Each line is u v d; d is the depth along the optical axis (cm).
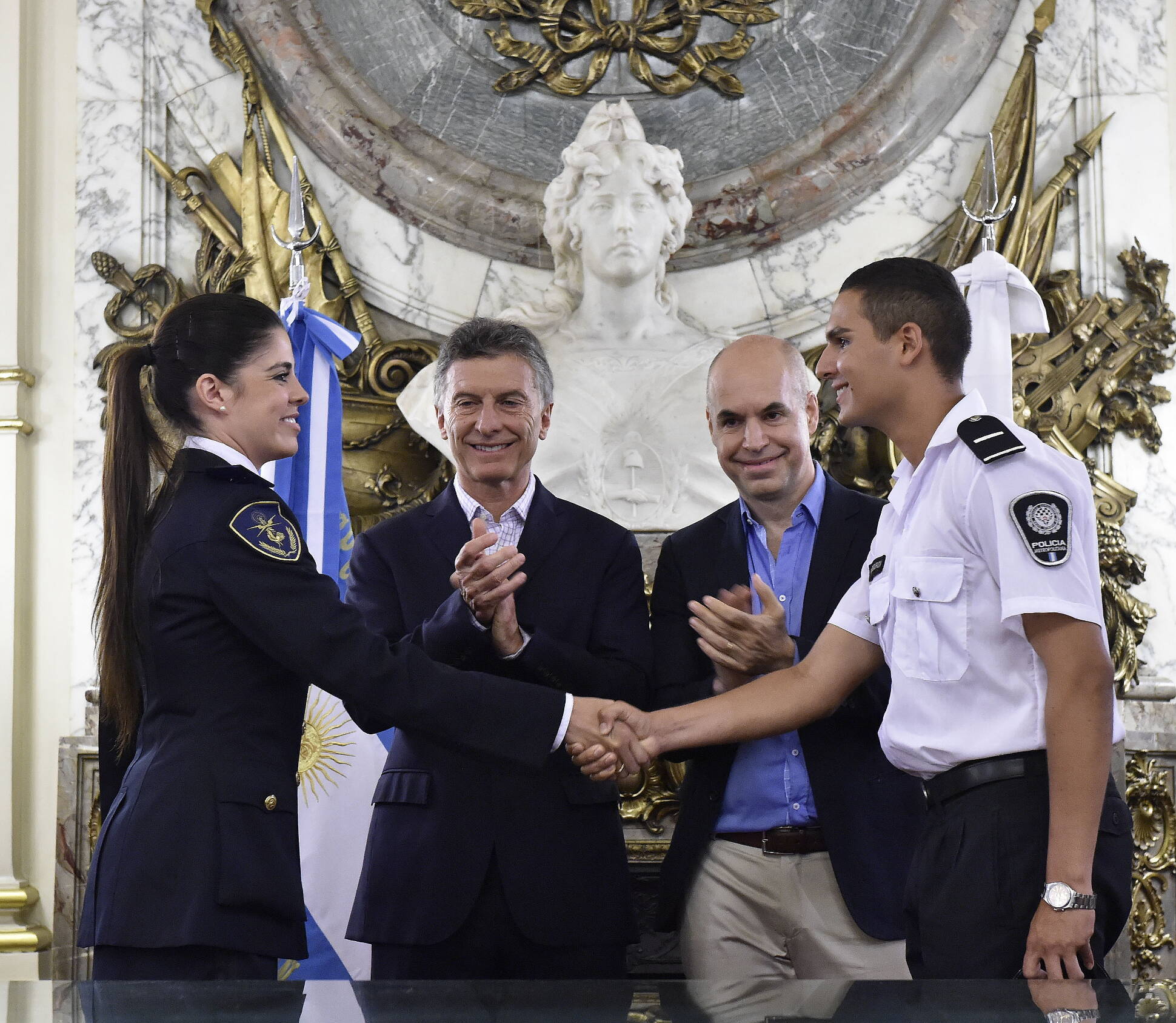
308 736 364
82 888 453
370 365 495
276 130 507
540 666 276
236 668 238
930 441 245
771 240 512
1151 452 496
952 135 520
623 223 454
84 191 507
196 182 511
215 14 516
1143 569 468
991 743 227
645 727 268
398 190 511
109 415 252
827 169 510
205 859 224
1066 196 512
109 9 516
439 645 270
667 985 157
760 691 278
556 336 467
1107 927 227
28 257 504
